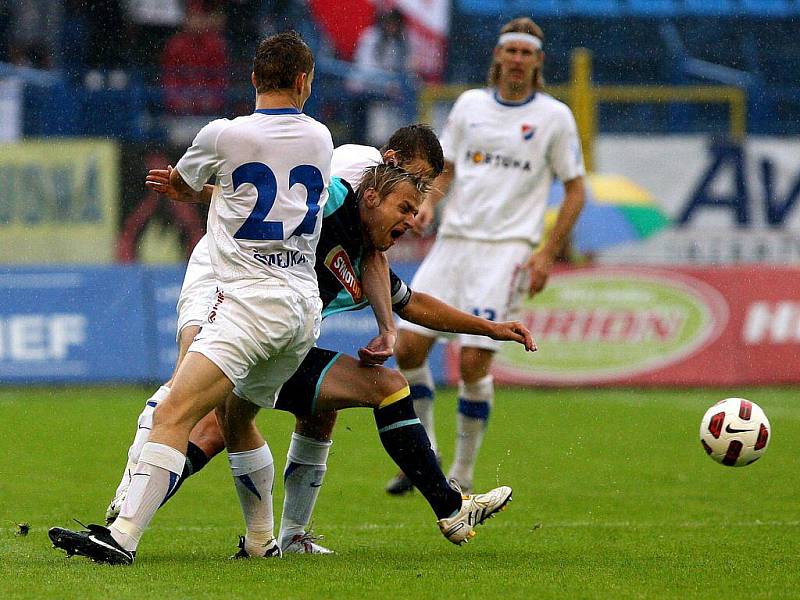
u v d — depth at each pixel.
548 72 66.62
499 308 25.36
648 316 46.34
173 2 56.84
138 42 56.91
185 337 16.72
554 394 44.12
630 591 13.91
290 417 35.84
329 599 13.23
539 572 15.20
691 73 66.62
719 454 18.91
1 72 56.28
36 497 23.11
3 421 35.09
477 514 16.58
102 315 44.25
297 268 15.02
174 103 56.66
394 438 16.12
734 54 66.50
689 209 59.06
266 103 14.94
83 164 51.19
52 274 44.28
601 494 24.47
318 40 58.44
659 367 46.19
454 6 63.94
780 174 58.91
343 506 22.69
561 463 28.94
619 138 59.03
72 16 56.44
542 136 25.44
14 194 50.84
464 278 25.66
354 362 16.30
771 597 13.64
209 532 19.39
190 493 23.91
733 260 58.94
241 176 14.60
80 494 23.56
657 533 19.39
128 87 56.72
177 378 14.80
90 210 51.34
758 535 19.12
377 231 16.39
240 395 15.58
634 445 32.00
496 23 64.19
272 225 14.66
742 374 46.47
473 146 25.70
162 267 44.91
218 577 14.44
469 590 13.85
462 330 17.23
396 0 59.53
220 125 14.70
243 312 14.66
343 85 58.84
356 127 58.62
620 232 49.81
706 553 17.09
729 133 64.12
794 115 64.19
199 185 15.20
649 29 66.69
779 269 47.25
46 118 56.59
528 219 25.61
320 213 15.15
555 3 66.12
